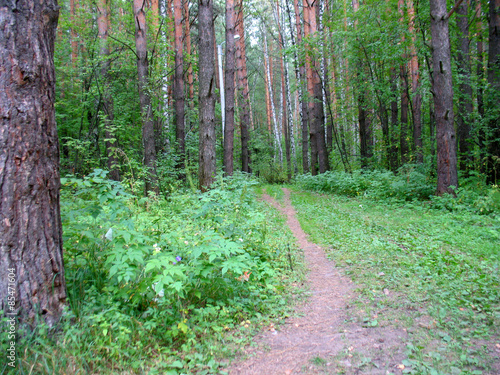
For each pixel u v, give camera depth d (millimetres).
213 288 3676
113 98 13578
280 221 8930
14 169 2553
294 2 21391
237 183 9891
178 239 4246
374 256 5371
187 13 19375
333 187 15023
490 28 10883
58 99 15242
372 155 18781
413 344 2789
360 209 9930
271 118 40656
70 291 3068
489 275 4043
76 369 2334
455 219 7609
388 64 14898
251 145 29703
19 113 2574
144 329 2885
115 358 2527
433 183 11664
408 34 13125
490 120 11438
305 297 4160
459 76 11812
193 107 20922
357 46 15055
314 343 3018
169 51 14680
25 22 2627
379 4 14156
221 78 15055
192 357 2715
